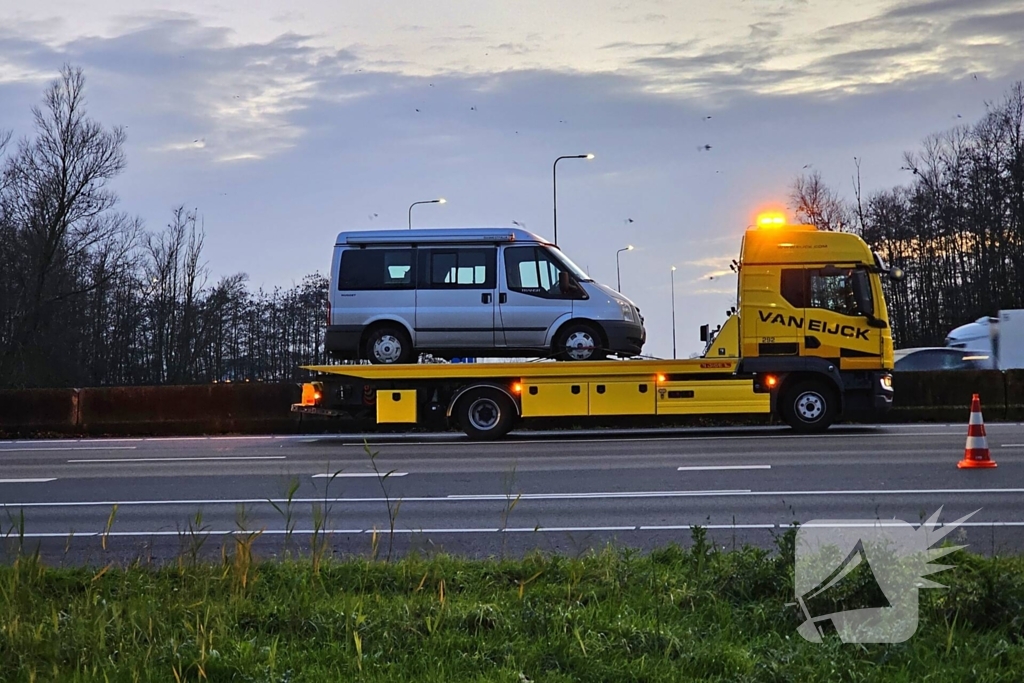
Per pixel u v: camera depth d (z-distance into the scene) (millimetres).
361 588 7129
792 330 19000
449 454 16984
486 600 6742
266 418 24234
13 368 47125
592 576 7324
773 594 6625
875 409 19016
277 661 5648
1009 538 9117
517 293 19422
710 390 19094
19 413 24516
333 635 6078
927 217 52031
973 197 50406
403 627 6062
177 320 57938
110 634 5977
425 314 19484
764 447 16797
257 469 15648
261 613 6441
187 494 13211
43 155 48812
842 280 19016
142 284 56625
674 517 10672
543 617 6160
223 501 12523
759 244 19141
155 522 11156
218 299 59000
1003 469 13469
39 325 48500
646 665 5512
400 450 17906
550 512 11180
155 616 6207
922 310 52656
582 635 5891
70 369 50562
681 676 5398
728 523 10250
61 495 13469
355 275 19625
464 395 19406
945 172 51906
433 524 10609
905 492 11773
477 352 19547
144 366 56906
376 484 13570
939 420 23078
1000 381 23172
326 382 19578
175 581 7301
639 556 7941
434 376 19328
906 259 53094
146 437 23453
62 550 9523
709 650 5688
